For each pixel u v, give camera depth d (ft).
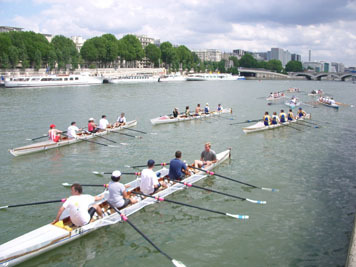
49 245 36.83
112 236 41.22
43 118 131.75
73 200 38.68
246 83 488.02
